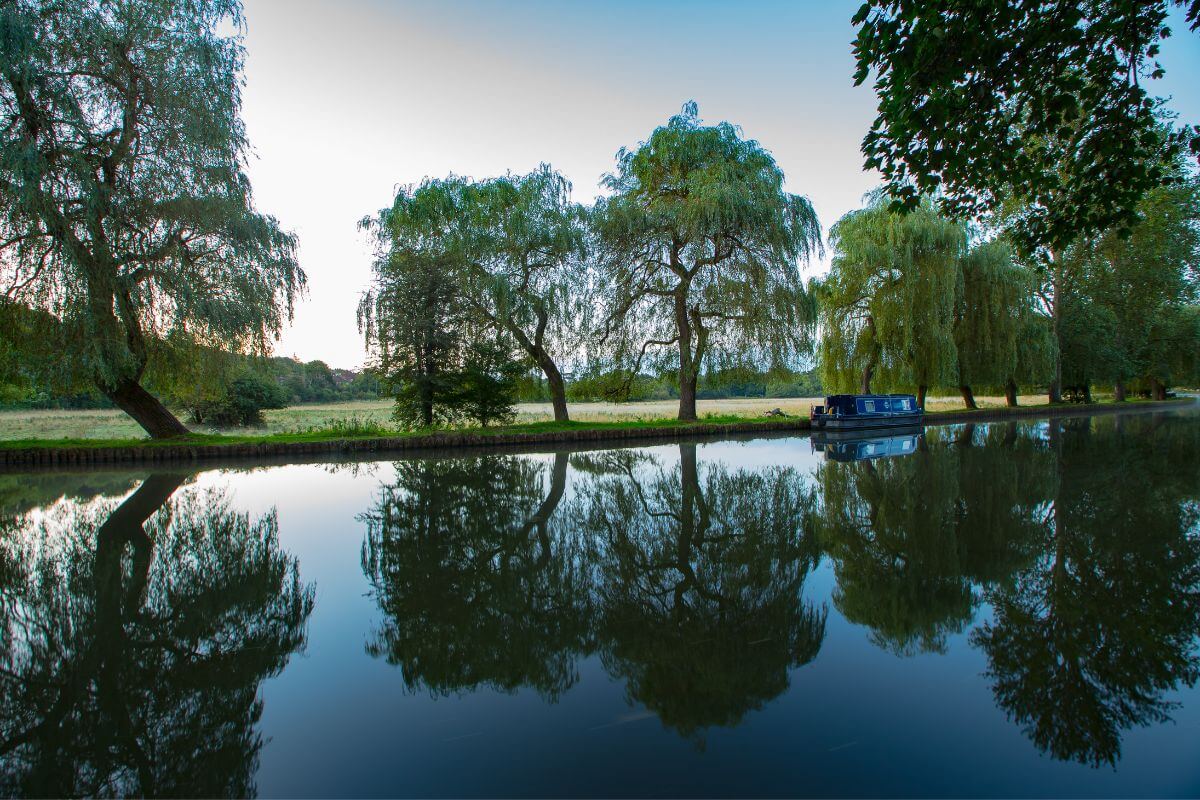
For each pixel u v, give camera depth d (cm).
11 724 314
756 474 1160
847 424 2152
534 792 246
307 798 246
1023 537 646
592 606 475
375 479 1144
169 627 442
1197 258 3094
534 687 345
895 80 656
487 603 486
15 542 682
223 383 1562
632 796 241
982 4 605
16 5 1191
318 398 4672
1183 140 696
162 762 277
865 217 2370
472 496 956
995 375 2717
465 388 1923
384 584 534
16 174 1141
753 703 320
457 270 1830
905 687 335
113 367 1308
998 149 728
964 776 253
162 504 899
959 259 2544
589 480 1112
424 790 249
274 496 965
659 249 2023
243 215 1407
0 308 1273
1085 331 3406
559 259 1895
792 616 446
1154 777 251
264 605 485
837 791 244
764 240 1927
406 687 348
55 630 436
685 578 543
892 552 609
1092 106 685
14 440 1528
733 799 238
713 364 2169
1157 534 646
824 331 2530
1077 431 2033
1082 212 768
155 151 1362
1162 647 382
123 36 1305
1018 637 398
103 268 1272
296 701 331
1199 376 3869
